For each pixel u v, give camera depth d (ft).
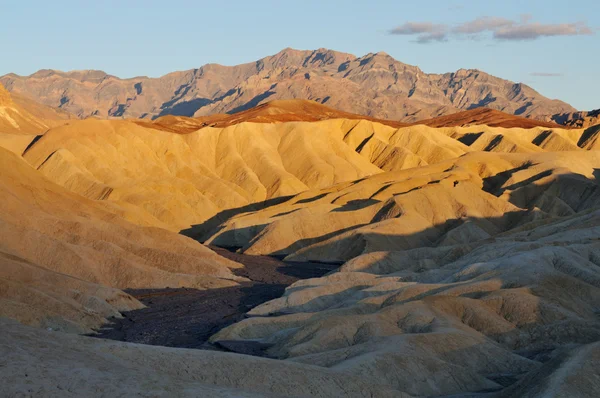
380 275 315.58
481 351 187.32
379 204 461.78
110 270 315.99
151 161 595.06
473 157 556.10
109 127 607.78
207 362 148.05
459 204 454.40
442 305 217.36
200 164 617.62
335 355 180.45
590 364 144.97
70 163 544.21
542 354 195.93
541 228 356.18
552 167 517.14
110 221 380.78
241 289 324.39
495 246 314.96
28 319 216.13
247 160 635.25
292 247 435.53
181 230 493.36
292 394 143.02
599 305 233.55
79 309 242.58
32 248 302.66
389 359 168.76
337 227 445.78
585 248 283.79
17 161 379.55
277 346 207.31
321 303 275.59
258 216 483.10
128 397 108.37
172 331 240.94
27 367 112.37
